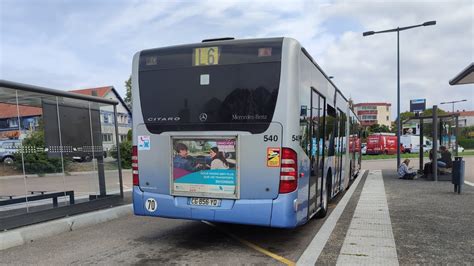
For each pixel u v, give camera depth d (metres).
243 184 5.57
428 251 5.71
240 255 5.71
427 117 17.41
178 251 5.94
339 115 10.87
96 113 9.57
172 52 6.14
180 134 5.96
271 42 5.62
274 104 5.50
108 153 10.32
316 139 7.00
